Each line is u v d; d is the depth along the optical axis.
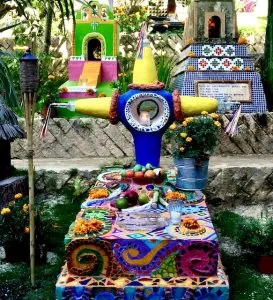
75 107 4.88
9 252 4.37
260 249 4.21
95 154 6.72
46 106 6.88
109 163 6.18
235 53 7.16
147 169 4.57
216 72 7.10
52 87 7.00
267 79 7.59
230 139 6.66
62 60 8.60
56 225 4.87
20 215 4.34
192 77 7.08
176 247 3.51
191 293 3.40
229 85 7.06
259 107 7.06
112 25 7.45
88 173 5.86
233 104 5.77
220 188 5.75
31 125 3.80
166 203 4.21
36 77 3.76
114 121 4.85
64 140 6.69
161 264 3.54
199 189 4.79
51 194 5.87
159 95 4.72
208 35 7.21
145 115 4.77
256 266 4.27
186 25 7.63
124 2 9.53
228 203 5.77
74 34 7.43
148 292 3.41
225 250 4.67
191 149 4.72
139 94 4.72
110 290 3.42
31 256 3.89
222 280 3.48
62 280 3.50
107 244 3.53
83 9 7.43
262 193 5.78
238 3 10.15
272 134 6.71
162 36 8.80
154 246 3.53
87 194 5.81
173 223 3.79
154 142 4.84
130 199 4.20
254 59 8.25
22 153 6.73
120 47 8.72
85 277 3.54
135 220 3.78
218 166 5.82
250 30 9.54
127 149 6.69
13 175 5.73
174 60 8.24
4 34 9.32
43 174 5.85
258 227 4.32
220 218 5.44
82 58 7.39
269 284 3.98
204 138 4.70
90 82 7.09
